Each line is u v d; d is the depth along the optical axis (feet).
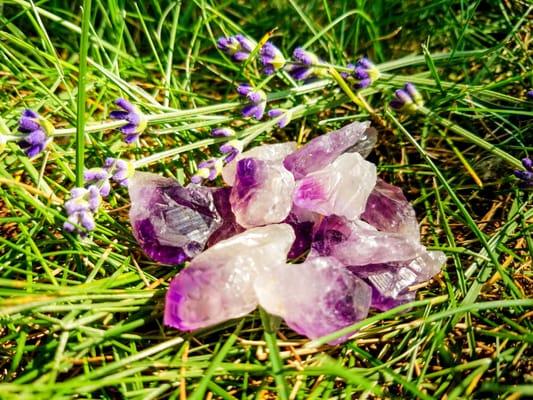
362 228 0.51
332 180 0.50
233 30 0.76
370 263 0.50
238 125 0.68
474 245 0.56
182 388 0.43
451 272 0.54
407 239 0.50
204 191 0.52
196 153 0.63
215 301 0.44
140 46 0.78
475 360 0.46
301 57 0.56
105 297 0.46
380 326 0.49
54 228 0.54
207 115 0.65
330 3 0.81
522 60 0.69
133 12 0.78
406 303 0.49
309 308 0.45
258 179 0.50
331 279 0.45
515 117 0.66
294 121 0.69
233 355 0.47
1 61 0.64
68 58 0.76
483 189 0.62
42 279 0.51
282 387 0.40
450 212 0.58
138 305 0.49
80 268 0.51
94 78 0.64
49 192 0.53
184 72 0.77
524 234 0.53
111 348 0.47
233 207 0.51
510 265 0.54
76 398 0.43
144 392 0.42
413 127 0.68
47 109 0.66
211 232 0.52
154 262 0.53
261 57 0.56
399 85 0.64
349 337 0.46
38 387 0.37
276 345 0.43
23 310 0.44
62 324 0.43
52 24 0.75
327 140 0.55
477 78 0.67
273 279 0.45
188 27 0.79
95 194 0.47
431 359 0.48
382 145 0.68
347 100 0.63
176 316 0.44
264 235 0.48
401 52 0.78
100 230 0.53
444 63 0.70
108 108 0.67
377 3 0.76
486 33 0.74
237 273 0.45
